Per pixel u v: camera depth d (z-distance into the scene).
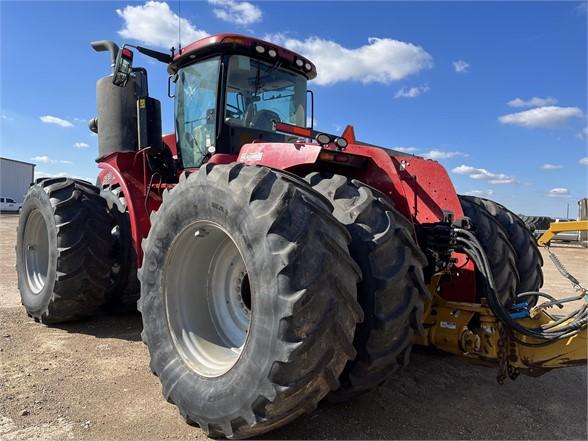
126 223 4.84
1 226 19.78
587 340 2.78
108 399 3.09
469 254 2.94
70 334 4.52
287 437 2.60
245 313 2.96
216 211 2.60
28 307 4.91
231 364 2.63
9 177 43.41
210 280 3.09
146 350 4.07
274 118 4.56
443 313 3.00
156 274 3.01
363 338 2.47
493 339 2.81
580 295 2.87
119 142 4.93
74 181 4.91
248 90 4.37
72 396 3.13
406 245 2.62
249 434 2.42
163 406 3.00
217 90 4.20
